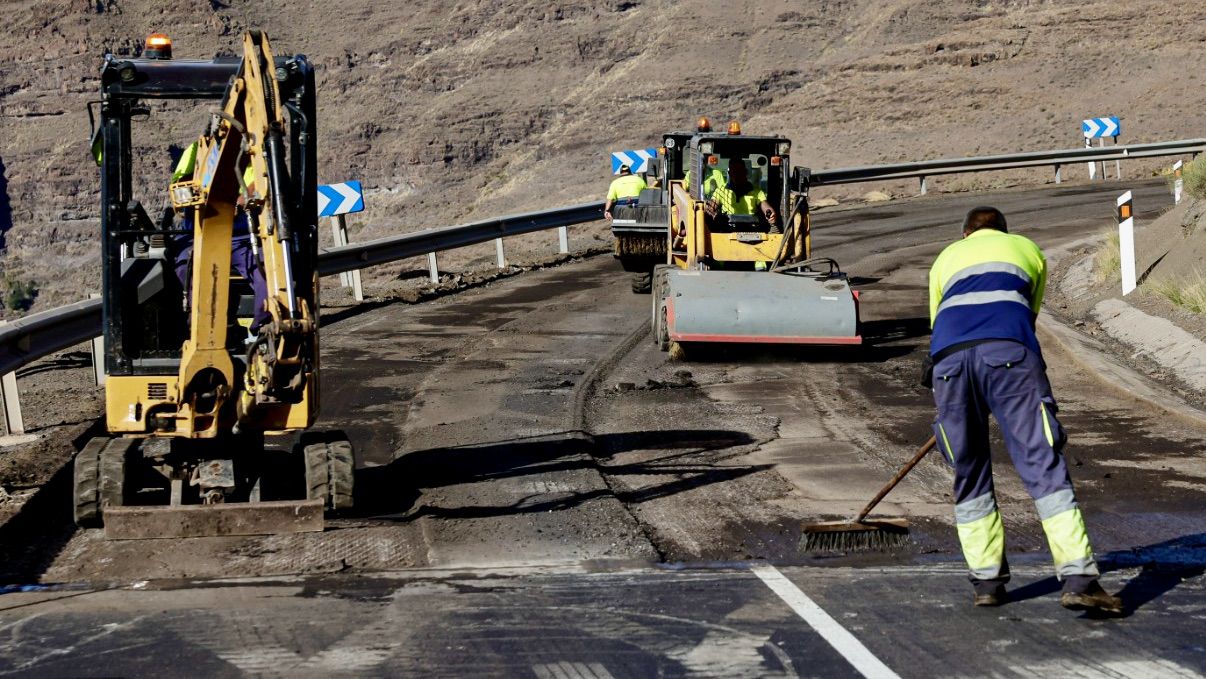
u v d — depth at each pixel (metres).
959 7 146.75
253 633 5.38
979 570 5.59
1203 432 9.57
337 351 14.07
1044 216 27.59
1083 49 116.19
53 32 189.12
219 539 7.10
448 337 14.95
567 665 4.94
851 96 119.75
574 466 8.77
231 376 7.01
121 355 7.15
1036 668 4.82
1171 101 97.06
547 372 12.57
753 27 159.25
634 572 6.35
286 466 8.54
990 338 5.57
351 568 6.53
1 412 10.95
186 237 7.61
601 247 25.17
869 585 6.01
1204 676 4.70
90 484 7.21
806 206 14.15
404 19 186.25
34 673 4.93
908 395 11.39
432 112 166.75
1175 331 12.73
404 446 9.57
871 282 19.19
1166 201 28.72
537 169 149.38
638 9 171.75
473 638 5.29
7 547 7.00
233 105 6.64
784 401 11.18
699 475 8.61
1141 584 5.93
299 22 191.00
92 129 7.47
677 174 16.95
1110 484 8.16
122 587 6.20
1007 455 8.99
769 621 5.46
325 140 169.00
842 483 8.30
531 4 178.62
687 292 13.05
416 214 151.88
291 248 6.80
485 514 7.60
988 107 110.25
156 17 194.62
